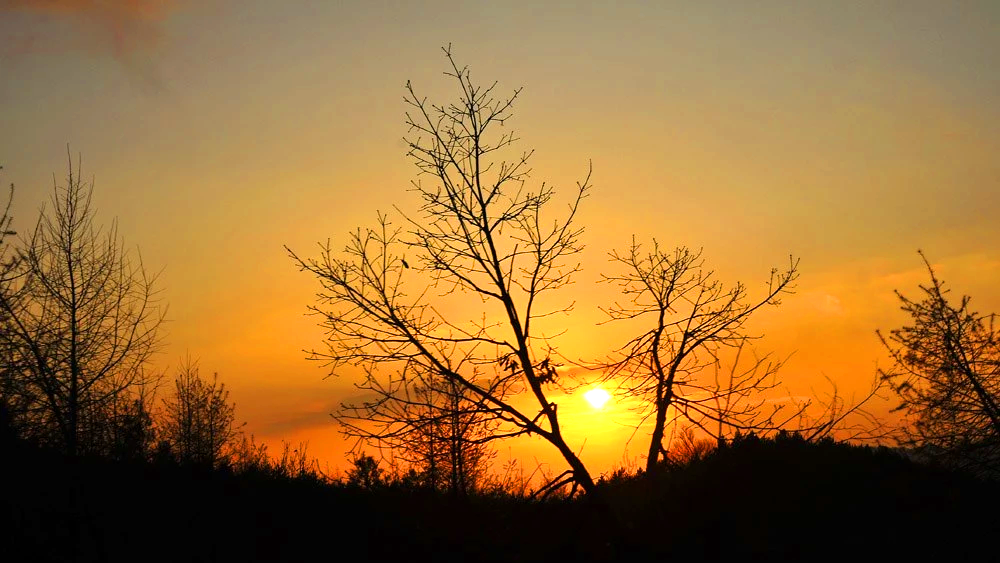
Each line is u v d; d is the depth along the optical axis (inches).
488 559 610.2
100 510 593.3
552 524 627.2
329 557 623.5
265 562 616.1
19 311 568.1
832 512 642.8
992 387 568.7
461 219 566.3
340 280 549.0
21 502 565.3
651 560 601.6
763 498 668.1
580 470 560.7
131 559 585.9
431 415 541.6
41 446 563.5
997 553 568.1
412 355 546.3
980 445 562.9
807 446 760.3
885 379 596.7
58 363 565.9
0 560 540.1
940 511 619.2
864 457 739.4
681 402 612.7
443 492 653.9
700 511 657.0
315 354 547.8
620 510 674.2
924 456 612.4
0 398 548.4
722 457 741.3
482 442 546.6
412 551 625.6
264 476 788.6
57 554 557.9
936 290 585.6
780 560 587.5
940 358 577.3
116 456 606.9
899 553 576.4
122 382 599.8
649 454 623.2
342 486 783.1
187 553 614.9
